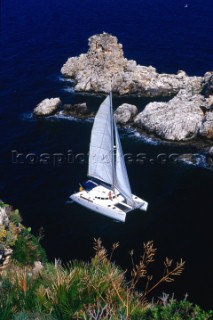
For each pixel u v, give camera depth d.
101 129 52.69
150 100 83.88
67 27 143.38
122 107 74.12
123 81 86.31
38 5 185.75
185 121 67.12
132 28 141.50
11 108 79.94
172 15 159.38
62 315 9.76
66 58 108.94
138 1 188.50
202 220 47.44
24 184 55.78
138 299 10.57
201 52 113.69
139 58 110.12
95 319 9.02
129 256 41.34
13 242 22.03
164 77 87.62
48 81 93.50
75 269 10.85
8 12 171.88
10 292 10.57
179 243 43.34
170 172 58.06
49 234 45.50
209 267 39.22
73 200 51.94
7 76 96.56
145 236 44.94
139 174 58.09
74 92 87.25
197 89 84.62
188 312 9.66
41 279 11.17
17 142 67.44
